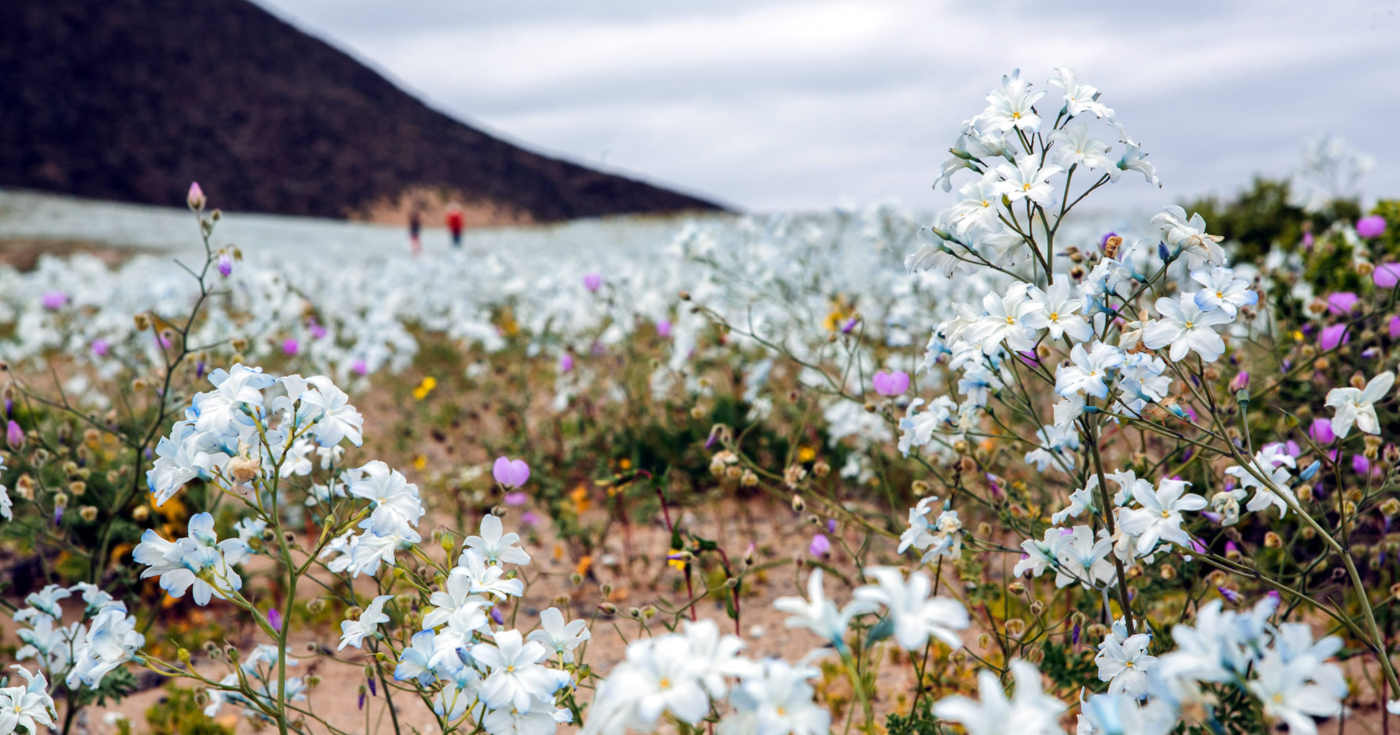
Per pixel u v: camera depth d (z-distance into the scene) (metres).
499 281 10.66
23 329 7.84
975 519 4.31
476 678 1.88
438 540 2.19
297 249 27.84
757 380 5.37
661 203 82.12
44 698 2.21
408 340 6.86
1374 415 2.16
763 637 3.92
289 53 78.12
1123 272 2.12
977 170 2.28
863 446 5.13
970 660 3.22
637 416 6.03
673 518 5.37
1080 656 2.56
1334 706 1.22
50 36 63.59
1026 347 2.08
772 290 5.92
